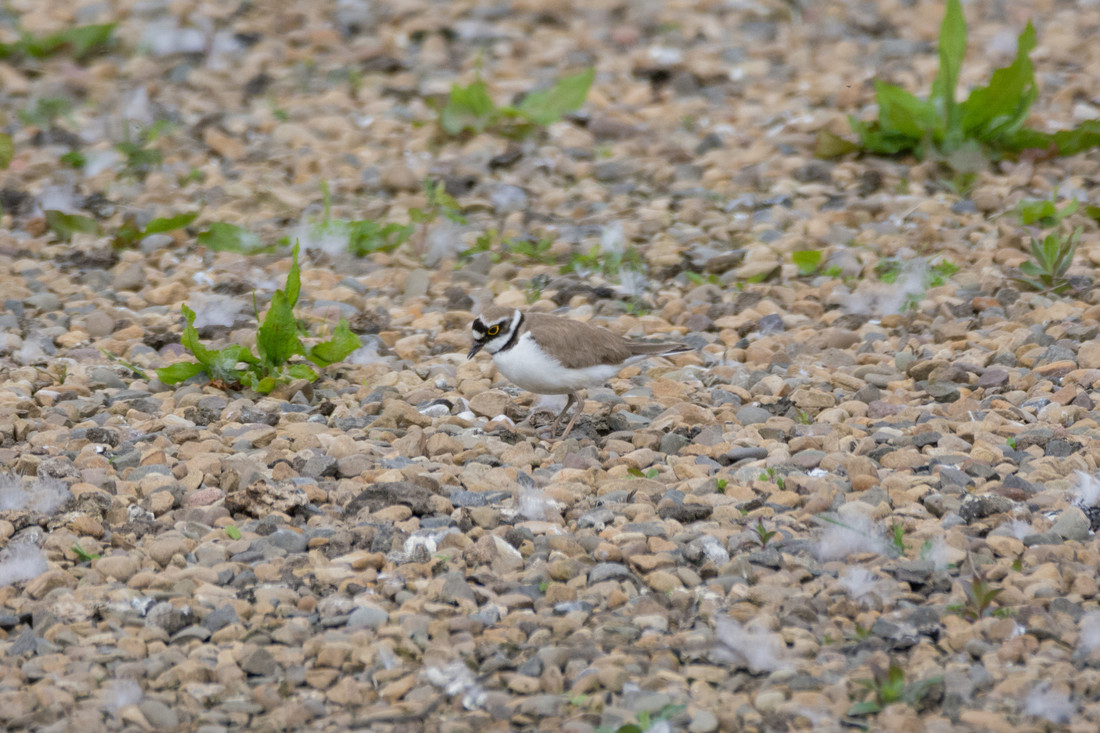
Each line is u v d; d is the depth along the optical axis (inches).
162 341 503.8
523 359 403.9
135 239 612.4
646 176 696.4
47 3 965.2
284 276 575.8
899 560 332.2
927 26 920.9
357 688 283.9
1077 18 923.4
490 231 617.6
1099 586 318.0
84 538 344.2
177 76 839.7
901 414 426.9
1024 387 446.0
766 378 458.3
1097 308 498.9
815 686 280.1
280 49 880.9
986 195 629.6
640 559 330.3
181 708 278.4
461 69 858.1
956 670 285.4
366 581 325.1
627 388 468.1
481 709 277.6
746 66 860.6
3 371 467.2
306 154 721.6
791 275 569.3
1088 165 661.9
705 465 390.0
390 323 530.6
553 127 762.8
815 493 367.9
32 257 597.6
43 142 730.8
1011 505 355.6
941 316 521.0
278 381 463.2
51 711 274.2
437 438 404.2
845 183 675.4
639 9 966.4
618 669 283.6
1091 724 265.4
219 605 314.5
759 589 316.5
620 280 576.1
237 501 361.7
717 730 267.9
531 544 344.5
